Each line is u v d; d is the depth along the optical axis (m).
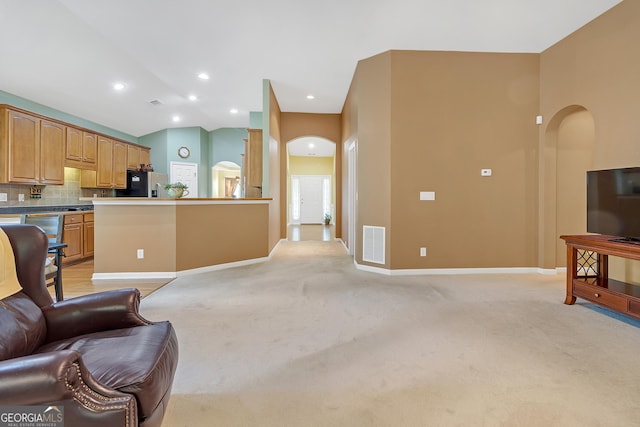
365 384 1.67
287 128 6.97
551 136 4.02
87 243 5.07
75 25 3.61
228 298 3.11
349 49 4.02
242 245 4.72
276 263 4.82
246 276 3.99
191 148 7.72
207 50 4.06
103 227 3.86
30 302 1.39
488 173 4.11
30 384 0.81
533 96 4.10
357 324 2.46
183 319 2.56
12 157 4.16
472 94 4.08
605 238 2.74
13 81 4.46
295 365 1.86
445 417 1.41
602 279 2.81
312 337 2.23
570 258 2.88
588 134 4.09
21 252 1.45
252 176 5.77
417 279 3.83
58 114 5.49
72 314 1.43
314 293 3.27
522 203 4.13
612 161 3.12
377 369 1.81
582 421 1.38
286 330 2.35
